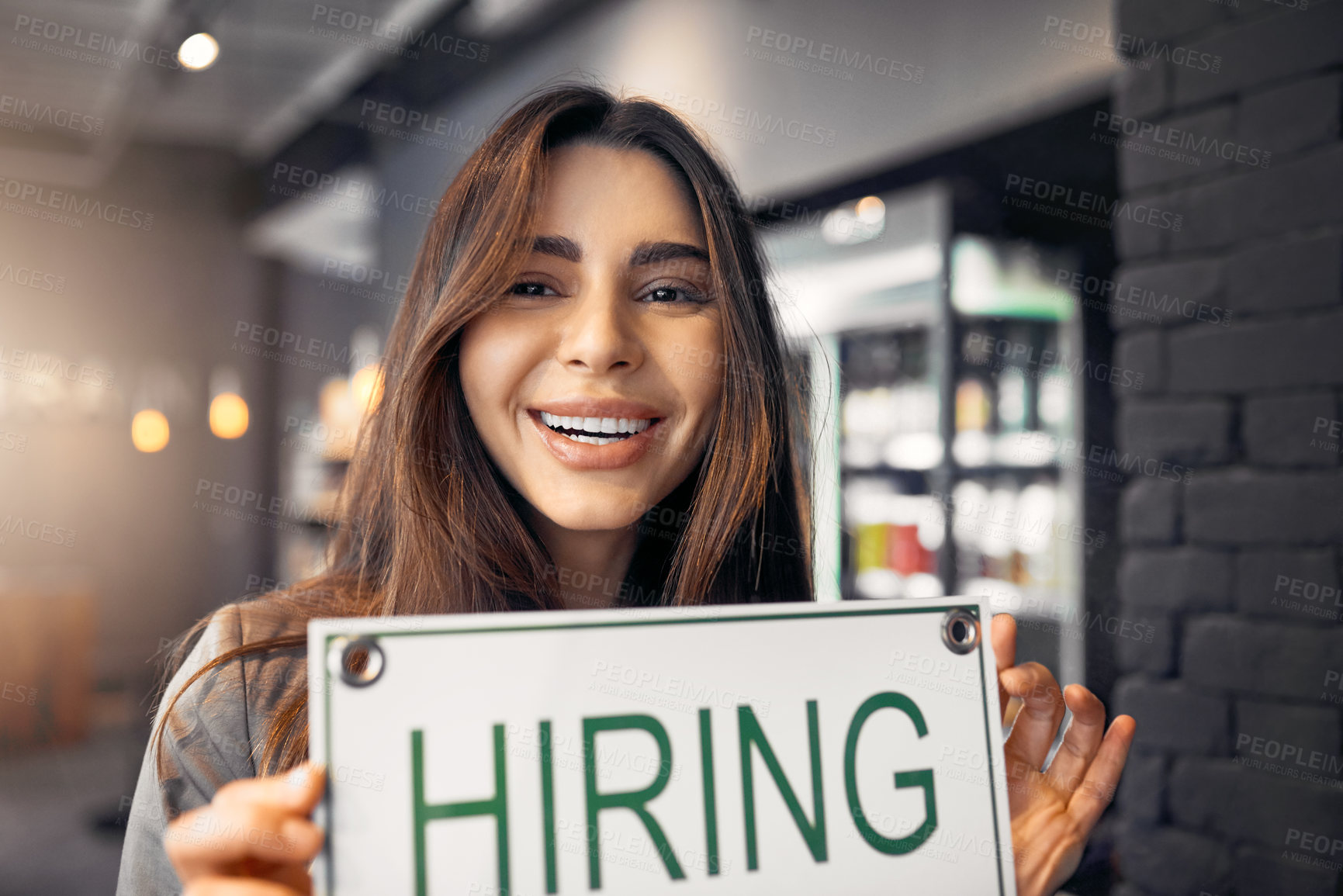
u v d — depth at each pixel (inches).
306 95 138.6
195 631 45.3
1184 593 58.5
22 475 181.5
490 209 36.6
